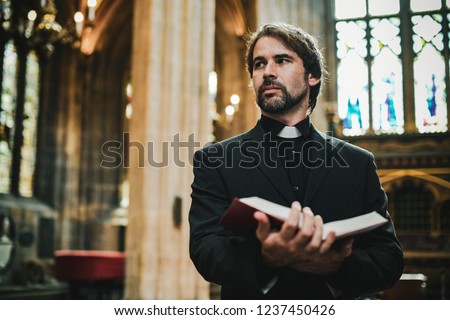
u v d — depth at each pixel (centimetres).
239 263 178
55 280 1841
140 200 1171
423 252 1992
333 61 2206
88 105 2048
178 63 1268
